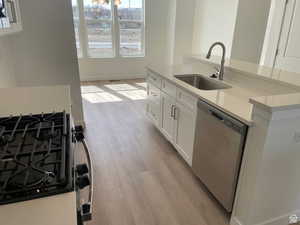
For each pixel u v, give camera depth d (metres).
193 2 5.29
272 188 1.61
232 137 1.66
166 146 2.96
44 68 3.02
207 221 1.84
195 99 2.11
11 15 1.50
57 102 1.58
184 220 1.85
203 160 2.09
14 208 0.71
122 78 6.31
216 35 4.68
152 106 3.34
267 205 1.66
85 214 0.89
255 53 4.50
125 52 6.16
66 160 0.92
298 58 3.88
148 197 2.08
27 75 2.97
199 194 2.13
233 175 1.70
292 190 1.71
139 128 3.46
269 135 1.42
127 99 4.72
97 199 2.04
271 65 4.38
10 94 1.69
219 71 2.64
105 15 5.69
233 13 4.12
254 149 1.51
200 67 3.21
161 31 6.12
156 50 6.27
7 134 1.10
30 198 0.74
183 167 2.53
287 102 1.40
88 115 3.90
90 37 5.77
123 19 5.84
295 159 1.59
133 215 1.88
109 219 1.84
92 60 5.91
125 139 3.12
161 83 2.89
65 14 2.88
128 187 2.20
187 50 5.66
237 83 2.45
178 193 2.14
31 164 0.87
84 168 1.05
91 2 5.48
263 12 4.23
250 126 1.50
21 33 2.78
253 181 1.55
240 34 4.23
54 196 0.76
